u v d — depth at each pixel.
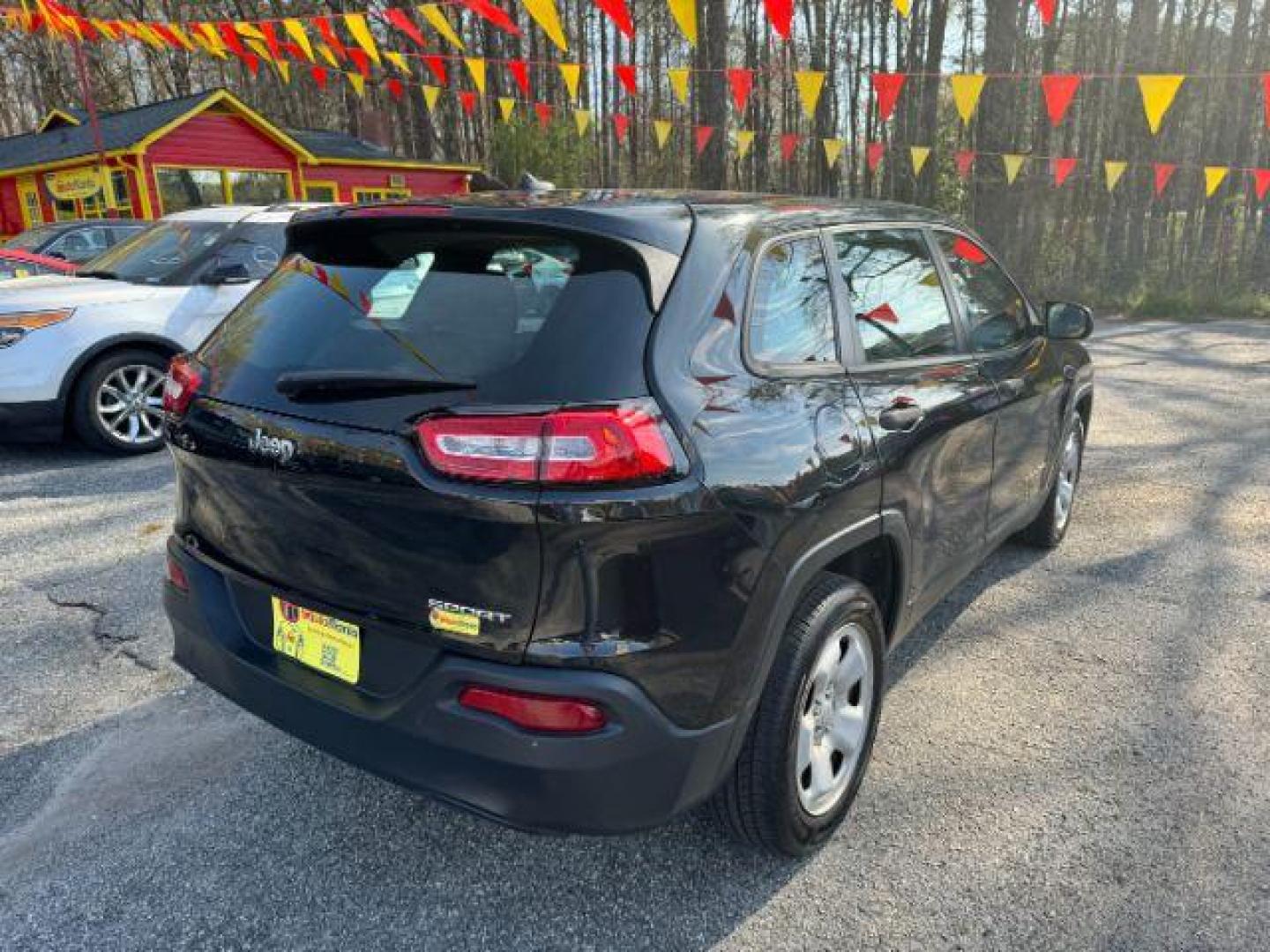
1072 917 2.25
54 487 5.69
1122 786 2.78
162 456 6.44
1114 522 5.16
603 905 2.29
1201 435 7.14
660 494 1.85
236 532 2.30
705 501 1.92
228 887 2.35
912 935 2.20
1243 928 2.22
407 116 30.17
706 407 2.01
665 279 2.07
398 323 2.14
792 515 2.14
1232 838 2.54
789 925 2.23
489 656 1.88
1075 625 3.89
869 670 2.61
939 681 3.43
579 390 1.85
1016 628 3.87
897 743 3.02
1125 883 2.37
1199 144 24.39
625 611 1.86
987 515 3.53
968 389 3.17
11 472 6.02
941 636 3.80
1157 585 4.29
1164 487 5.79
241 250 6.88
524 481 1.78
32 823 2.59
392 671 2.03
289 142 19.19
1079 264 19.81
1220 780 2.81
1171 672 3.49
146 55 32.75
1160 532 4.98
